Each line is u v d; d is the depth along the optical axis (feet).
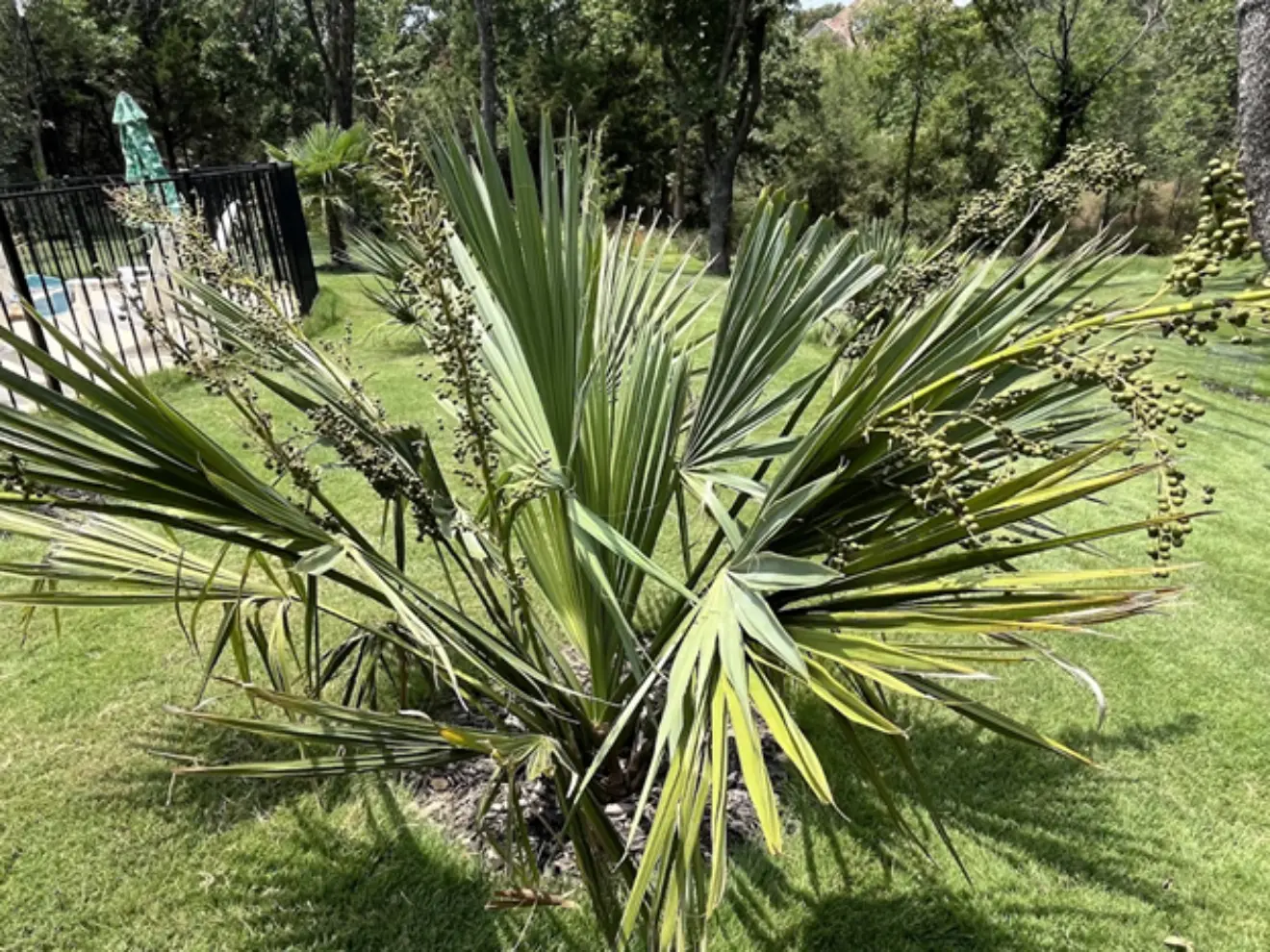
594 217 6.64
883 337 4.54
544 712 6.26
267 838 6.57
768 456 5.70
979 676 3.59
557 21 78.64
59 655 8.83
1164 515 3.19
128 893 6.05
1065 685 9.21
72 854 6.36
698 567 6.46
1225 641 10.26
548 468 5.53
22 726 7.74
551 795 6.86
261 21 87.71
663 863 3.78
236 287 6.24
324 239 47.47
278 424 15.31
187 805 6.86
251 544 4.74
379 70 4.27
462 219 5.50
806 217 5.90
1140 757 8.07
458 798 7.04
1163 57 62.28
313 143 36.52
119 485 4.24
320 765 4.60
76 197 19.22
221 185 21.39
